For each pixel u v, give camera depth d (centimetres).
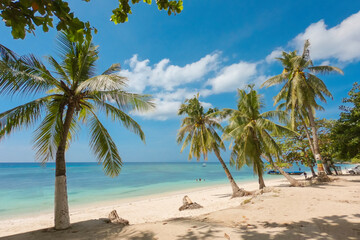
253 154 1393
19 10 178
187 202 1302
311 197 839
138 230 479
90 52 713
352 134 1555
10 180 4034
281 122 1461
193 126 1742
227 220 548
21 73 465
